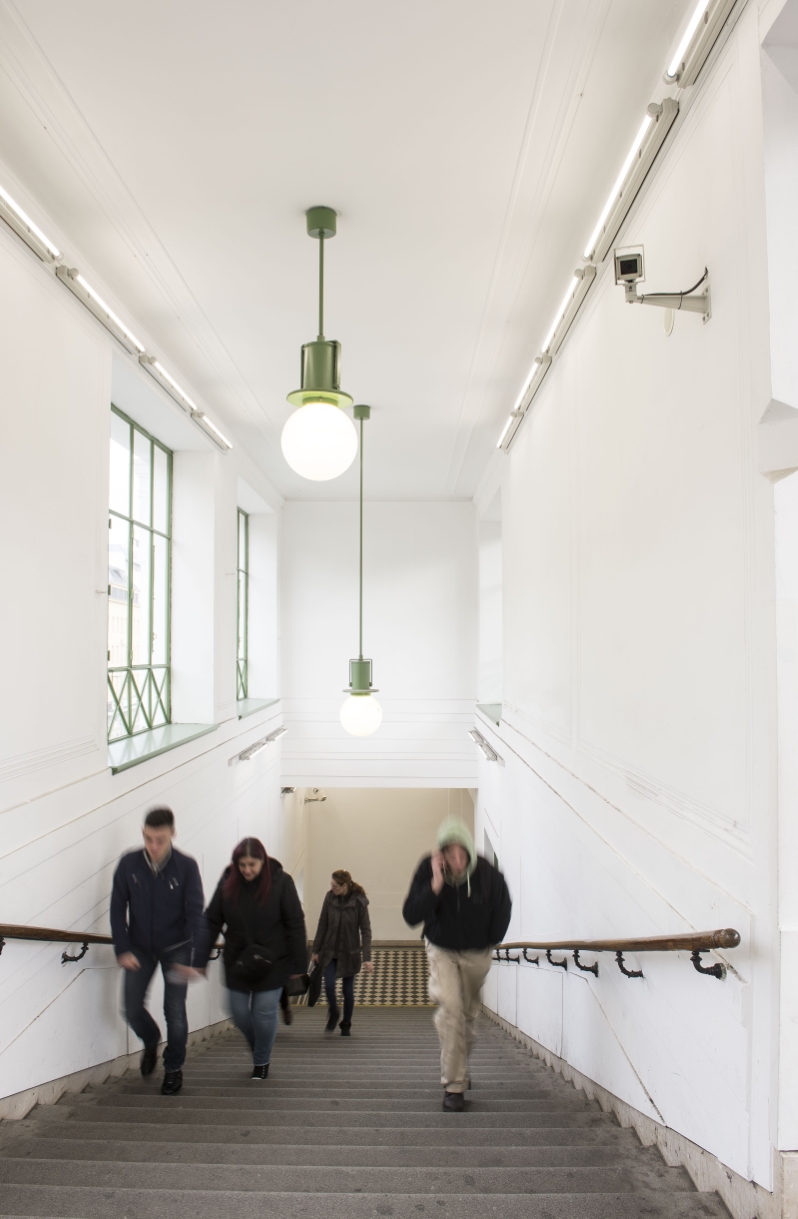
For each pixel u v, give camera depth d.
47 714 3.26
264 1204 2.03
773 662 1.79
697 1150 2.21
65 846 3.38
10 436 2.96
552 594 4.67
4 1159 2.35
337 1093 3.44
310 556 9.57
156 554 5.93
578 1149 2.53
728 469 2.08
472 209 3.33
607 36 2.35
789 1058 1.75
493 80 2.57
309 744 9.45
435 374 5.37
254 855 3.41
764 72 1.82
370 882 11.68
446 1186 2.21
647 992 2.71
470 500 9.59
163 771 4.80
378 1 2.25
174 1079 3.39
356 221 3.43
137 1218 1.96
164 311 4.35
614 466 3.27
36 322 3.19
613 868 3.22
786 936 1.76
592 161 2.98
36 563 3.18
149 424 5.50
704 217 2.25
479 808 9.23
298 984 3.74
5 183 2.97
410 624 9.53
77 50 2.44
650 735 2.77
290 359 5.09
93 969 3.63
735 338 2.03
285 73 2.54
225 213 3.36
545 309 4.32
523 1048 5.33
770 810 1.80
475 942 3.27
